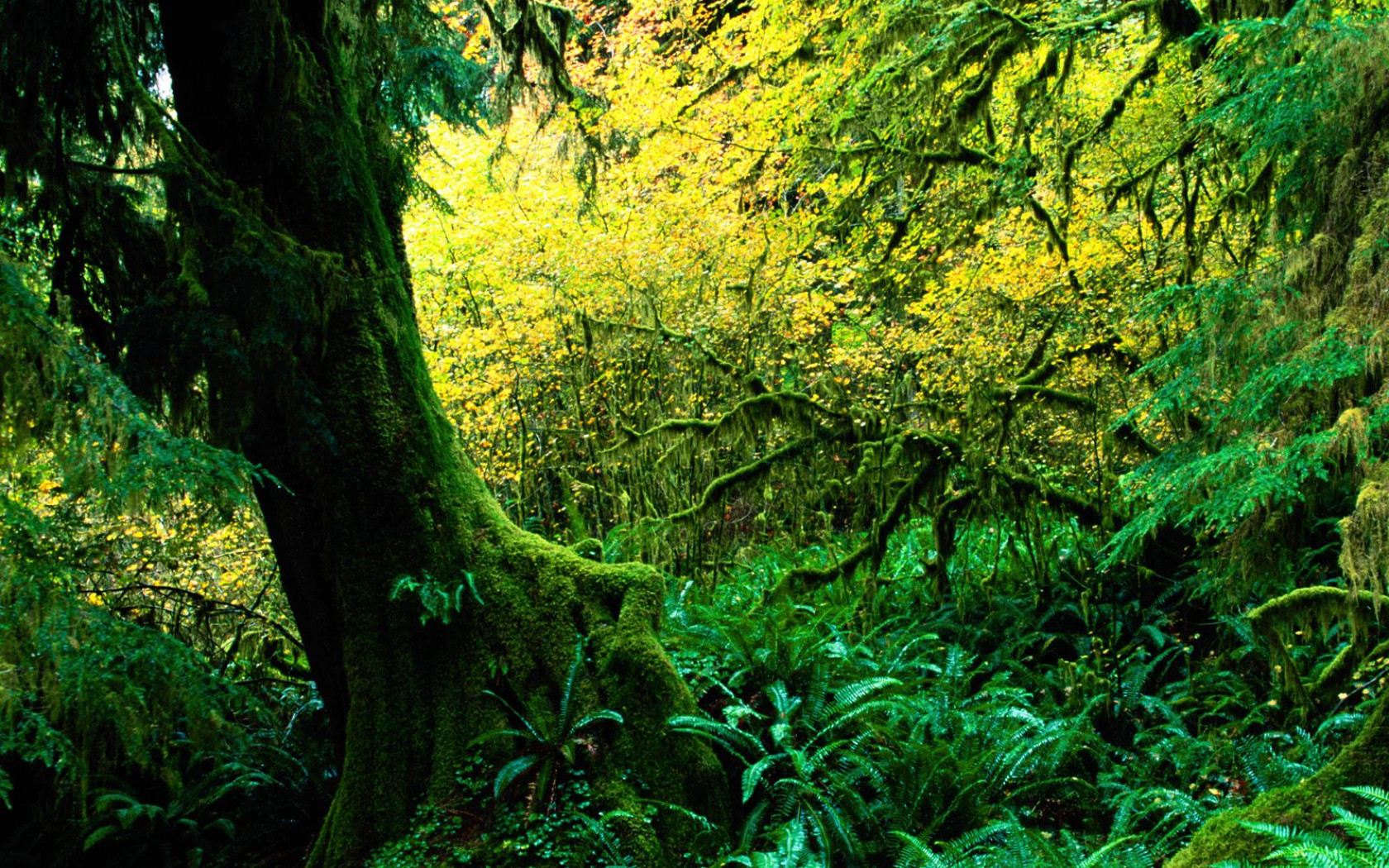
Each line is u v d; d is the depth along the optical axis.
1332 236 3.43
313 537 4.83
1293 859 2.72
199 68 4.62
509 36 6.41
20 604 2.74
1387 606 3.93
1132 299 6.38
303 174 4.68
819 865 3.81
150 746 3.33
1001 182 6.75
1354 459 3.46
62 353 2.80
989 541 8.09
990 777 4.48
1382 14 3.41
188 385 4.16
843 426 7.37
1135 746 5.18
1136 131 6.81
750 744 4.55
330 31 4.95
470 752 4.51
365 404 4.78
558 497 10.62
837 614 7.12
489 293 10.25
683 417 9.48
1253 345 3.61
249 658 6.75
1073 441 7.70
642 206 9.61
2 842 4.73
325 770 5.24
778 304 9.36
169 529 6.12
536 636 4.70
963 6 6.31
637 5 9.70
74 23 4.27
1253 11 5.04
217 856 4.75
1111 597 6.89
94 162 5.11
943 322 7.55
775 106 8.13
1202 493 4.11
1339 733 4.54
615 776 4.34
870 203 7.74
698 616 6.00
